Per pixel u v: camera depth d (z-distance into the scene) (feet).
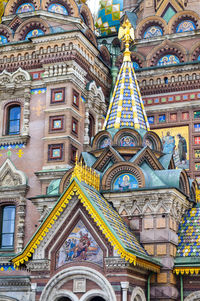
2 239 99.30
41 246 74.74
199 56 111.96
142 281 75.66
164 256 77.71
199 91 109.09
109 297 69.87
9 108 105.91
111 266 70.28
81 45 102.99
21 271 95.09
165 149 108.58
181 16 115.03
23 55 104.99
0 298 94.53
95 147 89.66
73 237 74.08
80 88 103.81
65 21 106.32
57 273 73.05
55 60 101.65
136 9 124.36
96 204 74.59
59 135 98.53
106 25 139.23
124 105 90.79
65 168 96.17
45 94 102.22
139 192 80.23
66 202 74.28
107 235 70.85
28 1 110.01
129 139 87.76
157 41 115.55
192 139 107.55
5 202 100.17
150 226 79.25
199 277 78.28
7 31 108.68
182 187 85.97
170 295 76.28
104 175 82.89
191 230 82.43
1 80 106.01
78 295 71.82
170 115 110.32
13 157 101.60
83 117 104.73
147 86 112.27
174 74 110.63
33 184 98.68
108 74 116.57
